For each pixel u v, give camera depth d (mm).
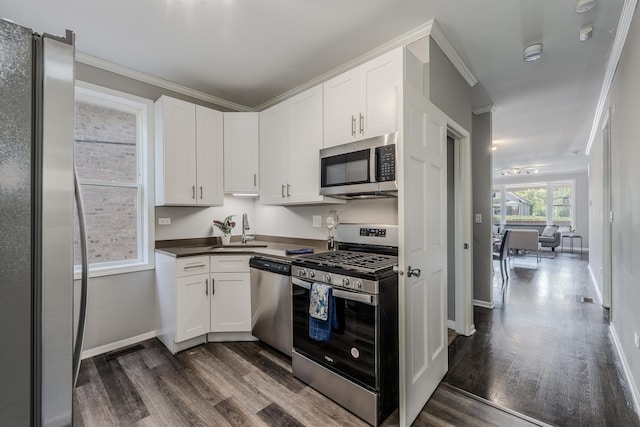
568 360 2361
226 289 2660
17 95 694
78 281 2436
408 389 1627
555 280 5094
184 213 3074
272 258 2436
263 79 2910
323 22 2078
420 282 1806
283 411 1778
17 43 698
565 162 7688
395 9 1949
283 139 2771
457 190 2910
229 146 3062
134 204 2820
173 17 2021
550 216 9352
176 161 2738
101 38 2254
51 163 743
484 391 1975
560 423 1672
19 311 704
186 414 1752
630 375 2014
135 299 2717
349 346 1777
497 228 8906
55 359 754
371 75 2059
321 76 2844
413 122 1727
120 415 1743
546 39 2303
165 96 2678
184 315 2496
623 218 2334
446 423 1680
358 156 2062
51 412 750
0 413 683
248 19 2043
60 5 1889
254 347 2594
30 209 719
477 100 3498
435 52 2213
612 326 2816
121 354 2480
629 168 2117
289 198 2711
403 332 1599
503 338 2789
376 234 2396
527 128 4684
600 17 2055
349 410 1772
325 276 1888
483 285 3666
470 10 1966
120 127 2740
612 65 2553
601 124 3730
